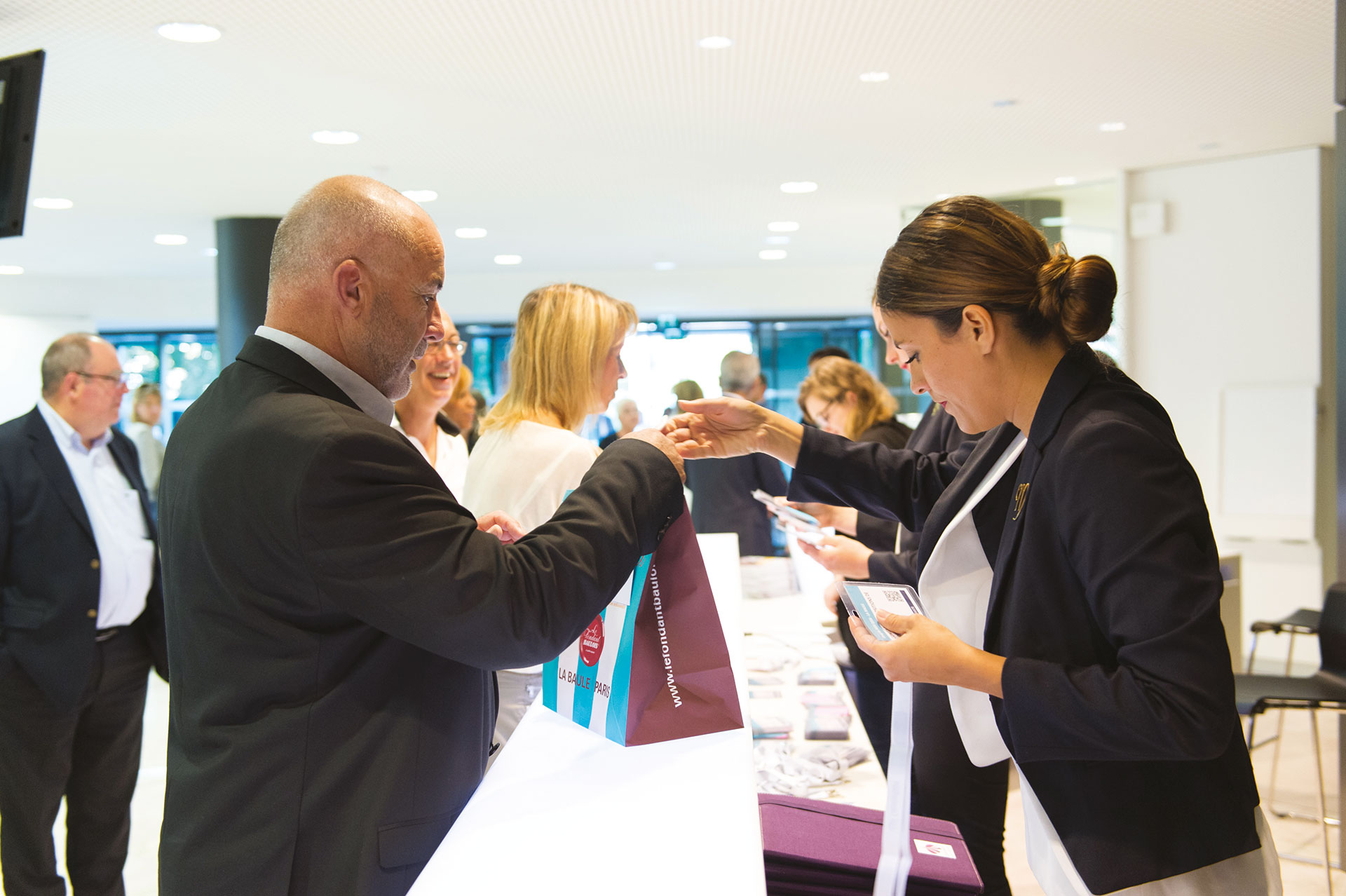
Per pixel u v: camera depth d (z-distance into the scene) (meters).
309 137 5.18
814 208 7.40
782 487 5.17
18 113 3.36
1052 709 0.99
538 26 3.66
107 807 2.83
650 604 1.08
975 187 6.81
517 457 2.02
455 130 5.10
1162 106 4.88
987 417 1.15
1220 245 6.13
